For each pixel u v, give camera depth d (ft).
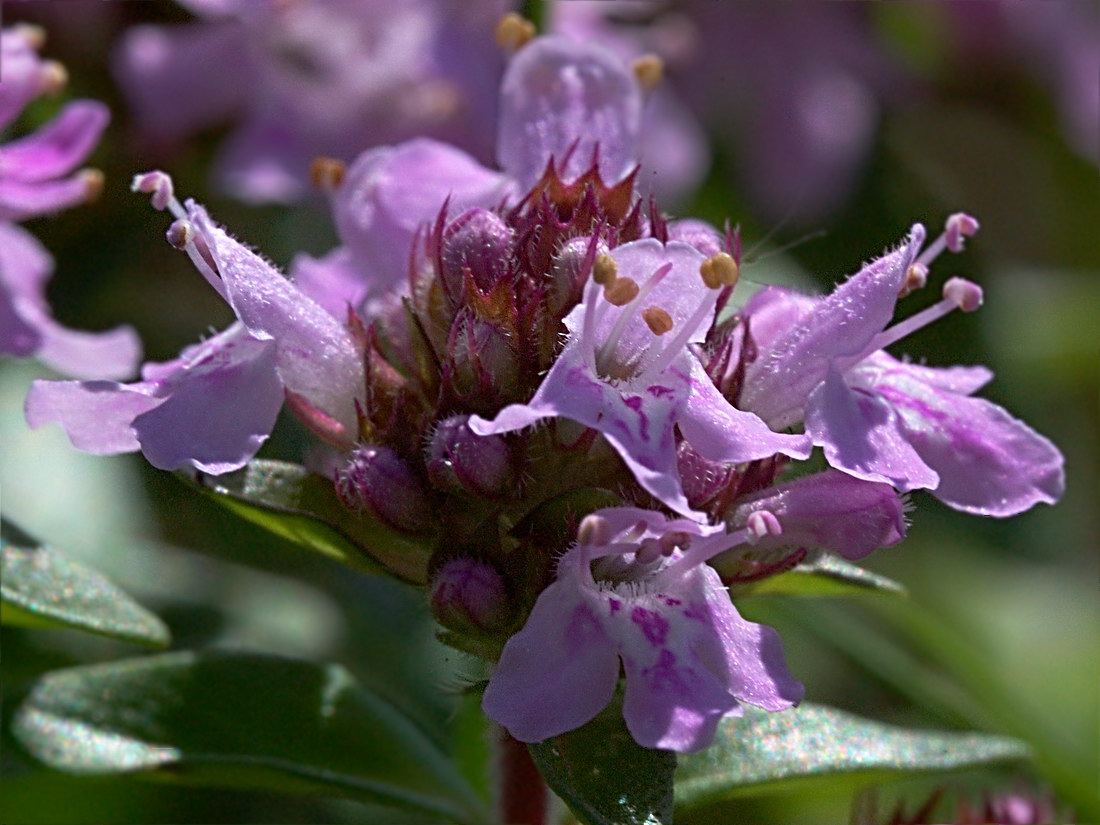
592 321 0.22
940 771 0.24
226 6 0.29
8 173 0.26
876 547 0.23
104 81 0.29
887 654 0.28
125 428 0.23
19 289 0.26
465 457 0.23
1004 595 0.29
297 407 0.23
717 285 0.22
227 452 0.23
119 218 0.29
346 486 0.23
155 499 0.28
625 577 0.23
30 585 0.24
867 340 0.23
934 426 0.23
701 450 0.22
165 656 0.25
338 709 0.25
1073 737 0.29
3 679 0.27
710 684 0.22
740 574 0.23
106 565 0.28
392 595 0.28
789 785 0.25
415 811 0.25
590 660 0.22
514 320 0.23
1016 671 0.29
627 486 0.23
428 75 0.29
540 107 0.24
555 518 0.23
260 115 0.29
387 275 0.24
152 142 0.29
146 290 0.28
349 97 0.29
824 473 0.23
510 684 0.22
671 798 0.22
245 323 0.23
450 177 0.24
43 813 0.27
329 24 0.29
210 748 0.24
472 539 0.23
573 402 0.22
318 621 0.28
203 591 0.28
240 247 0.23
